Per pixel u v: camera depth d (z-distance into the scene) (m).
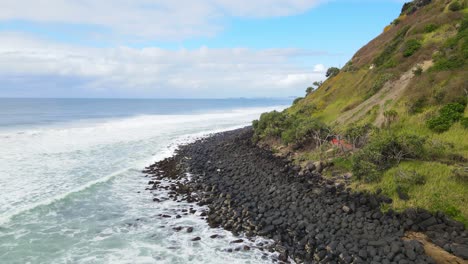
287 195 16.34
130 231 13.57
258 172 21.55
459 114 18.03
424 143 16.14
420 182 13.60
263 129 33.19
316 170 19.03
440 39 28.94
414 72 24.95
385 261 9.89
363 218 12.60
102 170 23.56
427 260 9.63
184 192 18.81
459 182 12.90
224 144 34.28
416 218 11.75
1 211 14.98
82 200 17.02
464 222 11.13
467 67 21.06
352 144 20.45
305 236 12.24
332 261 10.56
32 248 11.84
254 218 14.28
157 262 11.10
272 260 11.21
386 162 16.22
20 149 29.53
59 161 25.69
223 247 12.16
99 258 11.30
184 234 13.32
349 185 15.83
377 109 25.19
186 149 32.91
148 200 17.50
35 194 17.64
